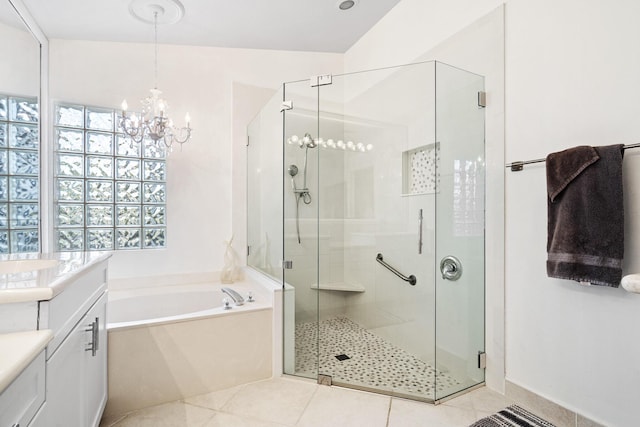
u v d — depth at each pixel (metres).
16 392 0.71
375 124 2.81
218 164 3.09
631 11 1.36
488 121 1.99
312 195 2.93
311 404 1.86
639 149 1.34
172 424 1.69
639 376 1.35
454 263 2.17
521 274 1.83
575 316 1.58
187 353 1.94
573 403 1.58
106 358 1.70
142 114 2.85
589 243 1.41
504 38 1.91
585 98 1.52
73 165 2.68
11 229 2.26
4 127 2.21
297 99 2.93
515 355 1.87
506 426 1.61
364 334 2.85
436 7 2.38
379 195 2.77
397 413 1.76
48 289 0.89
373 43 3.05
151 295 2.64
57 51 2.62
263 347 2.15
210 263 3.05
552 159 1.55
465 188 2.11
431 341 2.30
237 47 3.14
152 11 2.44
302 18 2.74
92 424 1.40
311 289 2.85
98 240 2.76
